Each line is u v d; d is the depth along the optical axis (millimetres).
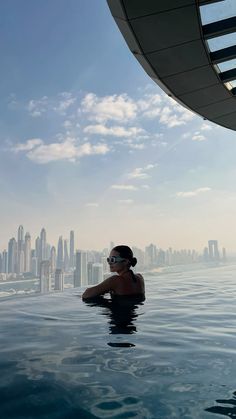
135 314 3814
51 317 3691
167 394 1602
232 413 1406
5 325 3273
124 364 2053
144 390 1654
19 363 2086
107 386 1710
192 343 2551
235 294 5754
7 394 1633
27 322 3426
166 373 1887
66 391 1657
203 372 1900
